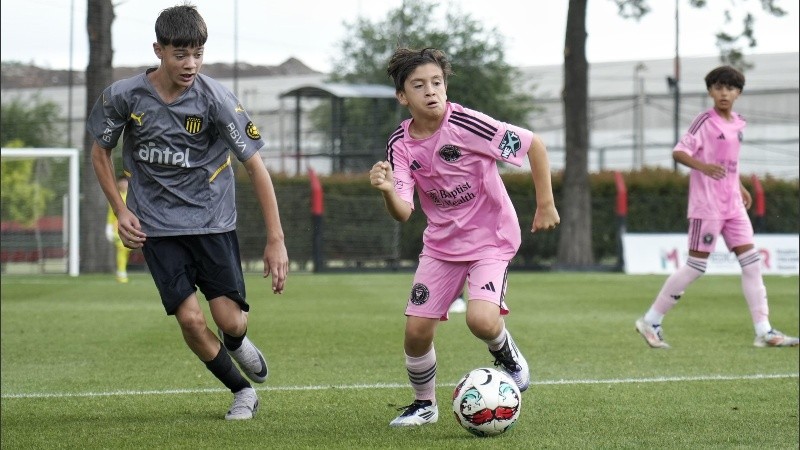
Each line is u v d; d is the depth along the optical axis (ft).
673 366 104.99
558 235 316.81
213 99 72.08
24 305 182.39
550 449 65.46
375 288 225.35
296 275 284.00
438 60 71.26
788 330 141.28
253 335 134.51
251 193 310.04
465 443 67.21
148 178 73.46
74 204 284.20
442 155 71.72
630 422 74.64
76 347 123.24
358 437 69.67
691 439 68.74
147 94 71.77
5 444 68.54
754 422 74.69
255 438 69.51
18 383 95.96
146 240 73.51
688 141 122.52
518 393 69.56
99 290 220.43
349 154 428.56
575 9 309.22
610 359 110.73
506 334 75.10
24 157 281.54
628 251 290.76
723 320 152.97
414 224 319.88
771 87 534.78
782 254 278.05
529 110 556.10
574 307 175.94
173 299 73.00
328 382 95.35
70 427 74.18
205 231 73.72
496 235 72.84
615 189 319.06
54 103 498.28
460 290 74.69
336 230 313.32
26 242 309.42
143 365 107.76
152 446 67.15
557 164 557.74
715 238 120.67
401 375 99.81
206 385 94.12
